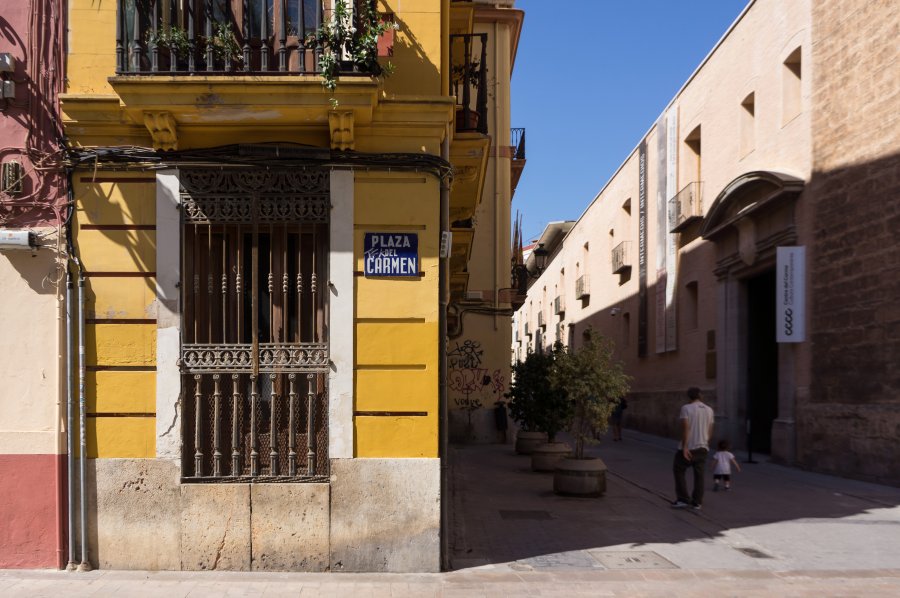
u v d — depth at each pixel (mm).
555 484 11555
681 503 10711
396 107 7090
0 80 7109
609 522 9531
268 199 7133
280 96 6719
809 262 15469
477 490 11953
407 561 6973
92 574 6816
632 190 29609
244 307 7277
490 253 20516
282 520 6961
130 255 7078
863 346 13617
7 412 7031
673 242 24516
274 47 7254
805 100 15750
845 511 10602
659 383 26297
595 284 36219
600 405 11609
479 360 20234
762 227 17625
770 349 19375
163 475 6957
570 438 24906
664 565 7453
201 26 7121
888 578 7094
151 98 6688
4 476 6973
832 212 14633
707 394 21391
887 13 13141
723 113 20312
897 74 12867
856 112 13945
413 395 7047
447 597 6312
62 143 7082
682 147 23547
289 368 7055
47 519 6965
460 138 8977
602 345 11836
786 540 8672
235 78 6602
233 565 6930
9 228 7082
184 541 6934
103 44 7211
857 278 13820
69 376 7016
